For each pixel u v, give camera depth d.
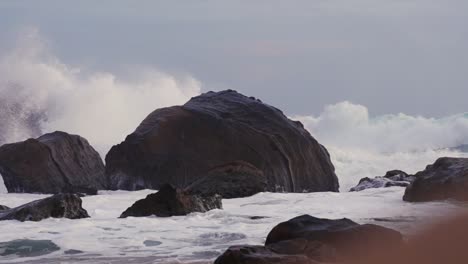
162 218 31.58
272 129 49.56
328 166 50.53
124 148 49.06
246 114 50.12
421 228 23.86
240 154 48.56
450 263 19.70
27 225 29.44
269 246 20.66
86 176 49.03
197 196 33.94
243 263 19.45
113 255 24.06
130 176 48.81
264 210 33.94
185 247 25.20
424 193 35.78
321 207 34.47
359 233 21.38
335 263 20.16
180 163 48.34
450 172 36.03
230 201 38.12
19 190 47.28
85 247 25.38
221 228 28.81
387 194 39.00
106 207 36.69
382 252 20.78
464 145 77.56
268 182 47.97
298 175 49.12
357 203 35.75
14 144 47.69
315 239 21.52
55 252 24.72
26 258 23.94
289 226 22.22
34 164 47.31
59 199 31.55
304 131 50.94
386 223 28.11
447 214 28.81
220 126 49.12
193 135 49.09
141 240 26.44
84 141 50.25
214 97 51.47
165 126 49.25
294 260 19.30
